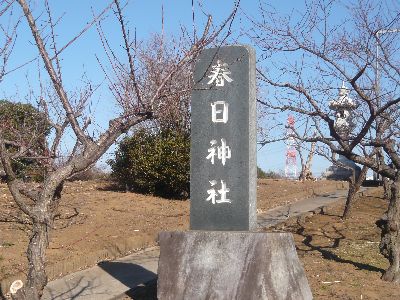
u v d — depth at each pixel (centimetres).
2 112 740
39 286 481
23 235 992
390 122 940
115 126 506
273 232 721
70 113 524
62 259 922
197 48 566
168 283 730
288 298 693
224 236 718
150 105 514
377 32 941
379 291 846
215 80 777
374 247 1191
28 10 505
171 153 1644
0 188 1402
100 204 1440
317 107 895
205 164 779
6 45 518
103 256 1020
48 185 485
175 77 614
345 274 947
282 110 1103
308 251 1152
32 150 657
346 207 1561
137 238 1148
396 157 906
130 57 529
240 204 758
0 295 705
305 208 1742
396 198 913
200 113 786
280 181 2489
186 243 736
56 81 522
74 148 532
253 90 778
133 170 1677
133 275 916
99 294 799
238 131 765
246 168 759
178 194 1691
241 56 767
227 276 699
